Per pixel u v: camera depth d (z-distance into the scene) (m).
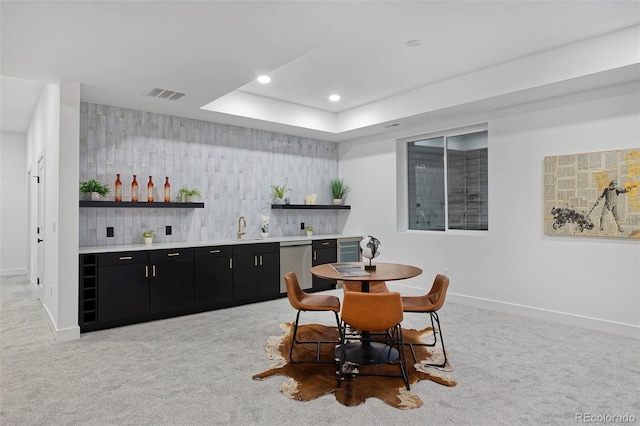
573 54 3.76
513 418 2.34
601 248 4.05
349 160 6.96
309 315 4.73
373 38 3.66
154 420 2.33
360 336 3.91
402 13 3.19
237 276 5.16
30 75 3.69
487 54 4.03
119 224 4.79
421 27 3.44
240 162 5.88
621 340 3.73
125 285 4.24
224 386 2.77
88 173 4.59
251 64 3.44
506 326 4.19
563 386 2.76
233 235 5.77
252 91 5.27
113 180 4.75
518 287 4.69
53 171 4.13
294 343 3.67
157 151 5.10
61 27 2.75
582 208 4.14
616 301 3.95
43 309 4.89
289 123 5.77
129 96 4.35
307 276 5.95
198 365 3.14
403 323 4.31
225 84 3.96
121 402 2.54
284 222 6.41
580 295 4.19
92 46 3.07
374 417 2.36
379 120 5.65
